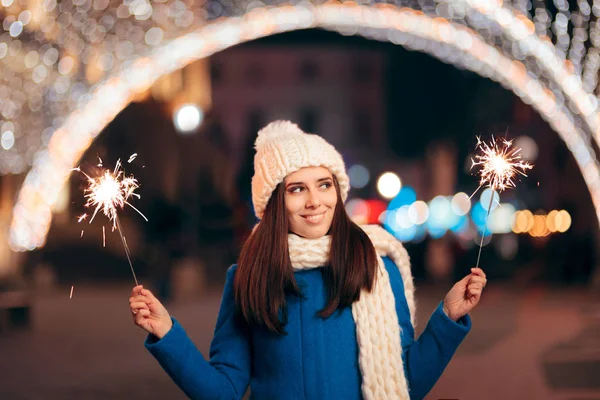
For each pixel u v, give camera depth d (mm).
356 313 3652
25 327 16938
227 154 31469
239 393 3744
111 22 21688
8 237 23766
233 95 93688
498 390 9656
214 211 29312
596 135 15812
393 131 79750
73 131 24469
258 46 93750
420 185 76312
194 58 25125
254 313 3668
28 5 18375
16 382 10906
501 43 20031
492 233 35688
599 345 13055
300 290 3678
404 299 3850
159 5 22875
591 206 31328
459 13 19703
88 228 30125
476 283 3715
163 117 33000
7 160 24109
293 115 94250
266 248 3746
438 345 3713
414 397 3777
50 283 25500
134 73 24531
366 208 56969
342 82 94250
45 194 24438
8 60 20438
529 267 32344
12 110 21625
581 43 15664
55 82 23312
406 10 21266
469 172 3762
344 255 3695
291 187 3793
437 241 32250
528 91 18922
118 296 24188
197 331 15836
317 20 23547
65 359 12891
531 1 16188
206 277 29609
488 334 14828
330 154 3832
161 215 25281
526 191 46312
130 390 10180
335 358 3625
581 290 24359
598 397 9117
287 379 3629
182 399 9648
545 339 14000
